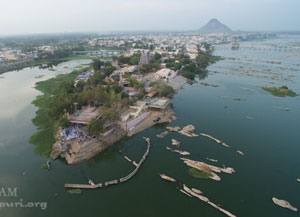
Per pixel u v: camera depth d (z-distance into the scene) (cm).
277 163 10381
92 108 14475
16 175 9081
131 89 18675
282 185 8919
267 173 9631
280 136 13025
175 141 11956
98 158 10456
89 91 14862
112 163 10094
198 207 7706
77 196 8075
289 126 14350
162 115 15188
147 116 14938
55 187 8488
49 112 13050
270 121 15100
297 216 7438
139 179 9019
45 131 12738
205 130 13538
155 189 8500
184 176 9244
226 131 13488
